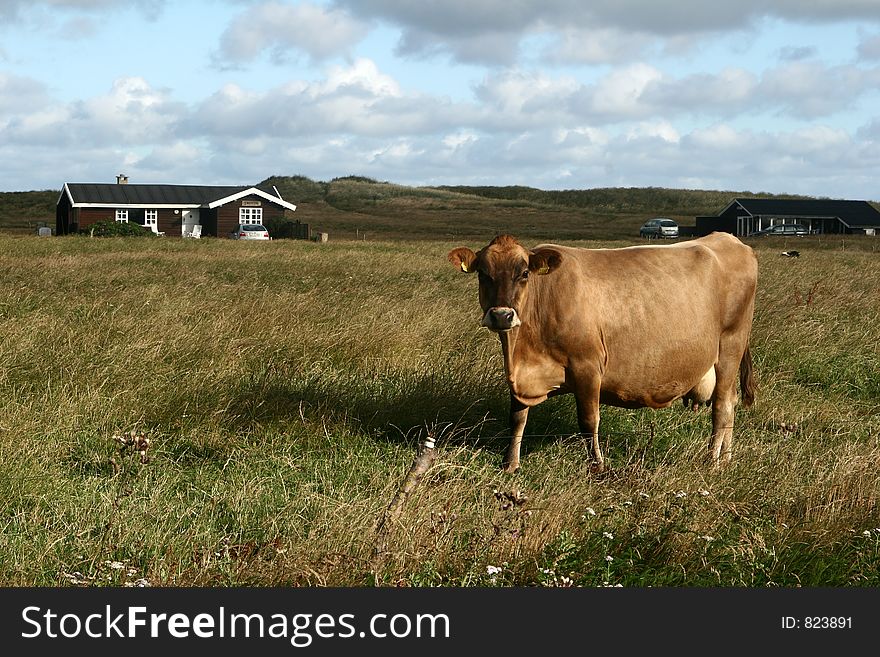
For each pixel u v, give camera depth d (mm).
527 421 8461
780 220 78688
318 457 7336
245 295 13961
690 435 8180
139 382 8555
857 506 6121
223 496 6285
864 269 23031
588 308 7289
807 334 11531
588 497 6180
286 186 132625
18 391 8188
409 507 5625
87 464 6984
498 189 149500
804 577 5488
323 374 9312
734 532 5875
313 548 5250
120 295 13555
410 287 17141
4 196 97125
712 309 7953
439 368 9617
